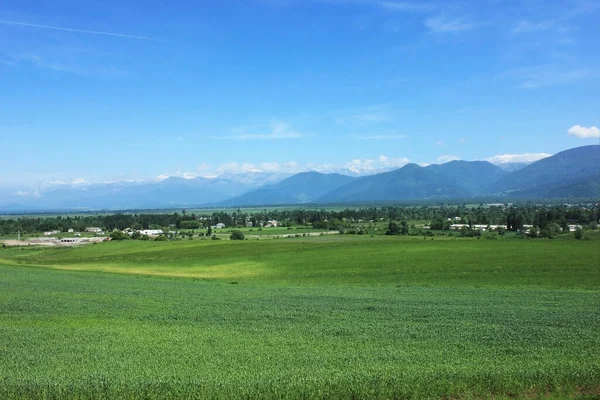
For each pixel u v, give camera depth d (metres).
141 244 110.88
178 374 16.72
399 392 14.58
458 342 22.62
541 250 68.38
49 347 21.44
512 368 16.86
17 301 36.97
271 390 14.76
